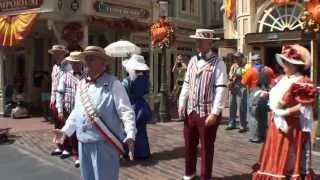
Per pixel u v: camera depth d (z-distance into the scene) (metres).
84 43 17.16
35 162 9.77
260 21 21.53
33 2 16.66
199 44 7.47
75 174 8.73
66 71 9.65
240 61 13.24
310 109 6.02
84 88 5.50
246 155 9.91
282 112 5.97
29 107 19.56
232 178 8.05
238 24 22.39
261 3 21.41
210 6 31.47
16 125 15.39
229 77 13.38
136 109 9.55
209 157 7.53
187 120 7.70
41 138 12.55
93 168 5.50
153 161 9.48
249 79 11.30
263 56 21.22
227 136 12.30
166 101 15.63
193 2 30.22
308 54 6.07
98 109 5.39
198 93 7.45
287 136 6.00
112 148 5.46
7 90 18.53
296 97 5.96
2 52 18.11
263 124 11.30
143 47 23.19
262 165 6.20
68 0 17.06
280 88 6.07
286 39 19.41
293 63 6.01
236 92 13.10
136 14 18.92
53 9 16.50
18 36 16.75
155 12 19.73
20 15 16.84
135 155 9.53
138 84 9.54
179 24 28.62
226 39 22.80
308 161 6.04
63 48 10.02
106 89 5.42
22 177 8.60
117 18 18.16
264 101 11.16
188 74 7.63
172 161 9.48
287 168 6.00
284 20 20.61
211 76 7.36
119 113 5.43
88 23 17.50
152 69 21.59
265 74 11.19
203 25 31.06
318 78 17.89
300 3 19.83
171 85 26.92
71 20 17.11
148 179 8.10
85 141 5.45
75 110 5.59
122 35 20.05
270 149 6.14
